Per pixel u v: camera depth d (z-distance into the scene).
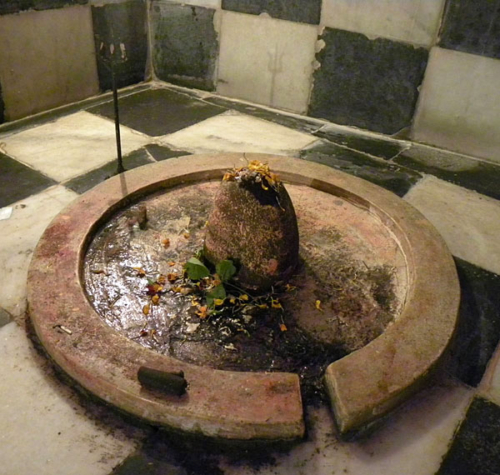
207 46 4.23
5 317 2.05
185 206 2.68
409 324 1.92
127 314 2.05
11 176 3.00
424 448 1.66
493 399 1.83
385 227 2.57
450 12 3.15
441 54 3.30
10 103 3.69
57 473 1.54
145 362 1.73
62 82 3.98
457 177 3.26
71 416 1.70
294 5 3.67
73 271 2.10
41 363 1.87
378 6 3.36
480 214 2.88
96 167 3.14
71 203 2.53
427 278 2.15
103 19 4.05
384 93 3.63
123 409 1.69
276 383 1.68
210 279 2.20
